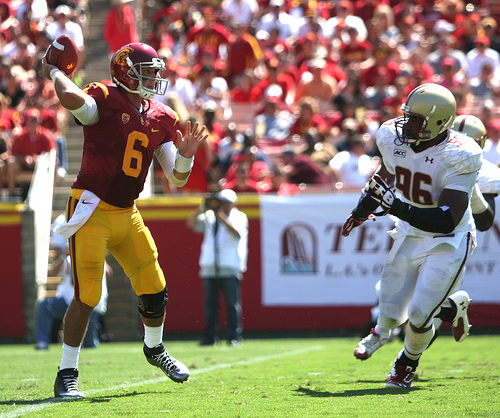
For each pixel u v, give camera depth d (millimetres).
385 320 16406
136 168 14672
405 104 14922
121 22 53438
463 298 16672
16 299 37719
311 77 50062
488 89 49344
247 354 26922
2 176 41938
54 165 42219
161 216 38500
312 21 55188
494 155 40812
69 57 14484
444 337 35969
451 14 58375
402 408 12688
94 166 14453
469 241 15453
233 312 33125
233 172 41469
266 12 57781
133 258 15078
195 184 41969
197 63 53656
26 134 42094
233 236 33000
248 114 48438
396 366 15969
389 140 15641
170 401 13828
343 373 19297
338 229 38125
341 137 44875
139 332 38906
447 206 14680
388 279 16188
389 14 55688
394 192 15742
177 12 59312
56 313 32562
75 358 14859
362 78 49781
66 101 13844
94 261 14547
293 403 13445
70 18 53312
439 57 51500
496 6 59969
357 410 12492
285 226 38344
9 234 37719
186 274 38281
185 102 47844
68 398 14391
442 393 14711
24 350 32094
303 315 38188
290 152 41438
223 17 58531
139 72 14398
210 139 42531
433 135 14852
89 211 14438
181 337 38250
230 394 14844
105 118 14414
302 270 38250
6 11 57000
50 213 40250
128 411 12492
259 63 52438
